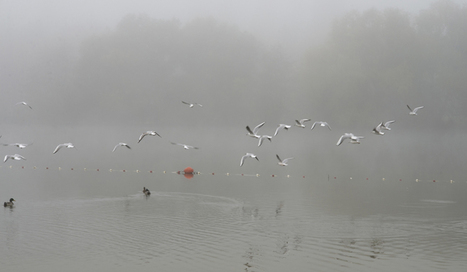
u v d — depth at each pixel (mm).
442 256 22578
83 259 22031
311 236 26031
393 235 26203
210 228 27625
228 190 41031
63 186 42656
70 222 28938
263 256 22516
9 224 28375
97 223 28656
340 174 52656
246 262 21703
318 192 40312
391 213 31750
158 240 25125
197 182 45844
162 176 50188
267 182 46156
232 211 32281
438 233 26547
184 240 25047
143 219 29781
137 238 25516
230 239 25406
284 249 23641
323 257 22453
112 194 38625
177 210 32500
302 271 20594
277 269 20797
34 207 33281
